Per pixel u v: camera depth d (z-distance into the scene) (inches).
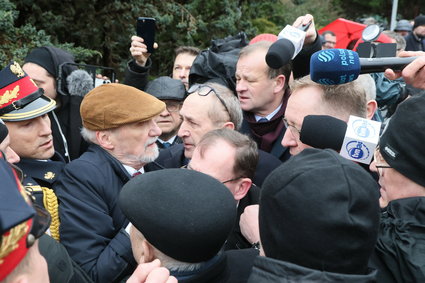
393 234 58.6
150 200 54.4
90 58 244.7
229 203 56.0
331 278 45.8
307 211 47.2
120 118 87.5
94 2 240.5
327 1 701.9
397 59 71.2
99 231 81.8
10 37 183.0
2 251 34.7
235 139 83.5
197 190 55.0
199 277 56.0
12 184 36.1
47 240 65.8
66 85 138.7
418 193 59.4
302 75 112.6
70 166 88.0
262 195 51.9
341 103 81.2
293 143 86.1
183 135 105.3
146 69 136.3
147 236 54.1
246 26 285.6
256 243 75.6
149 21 131.0
